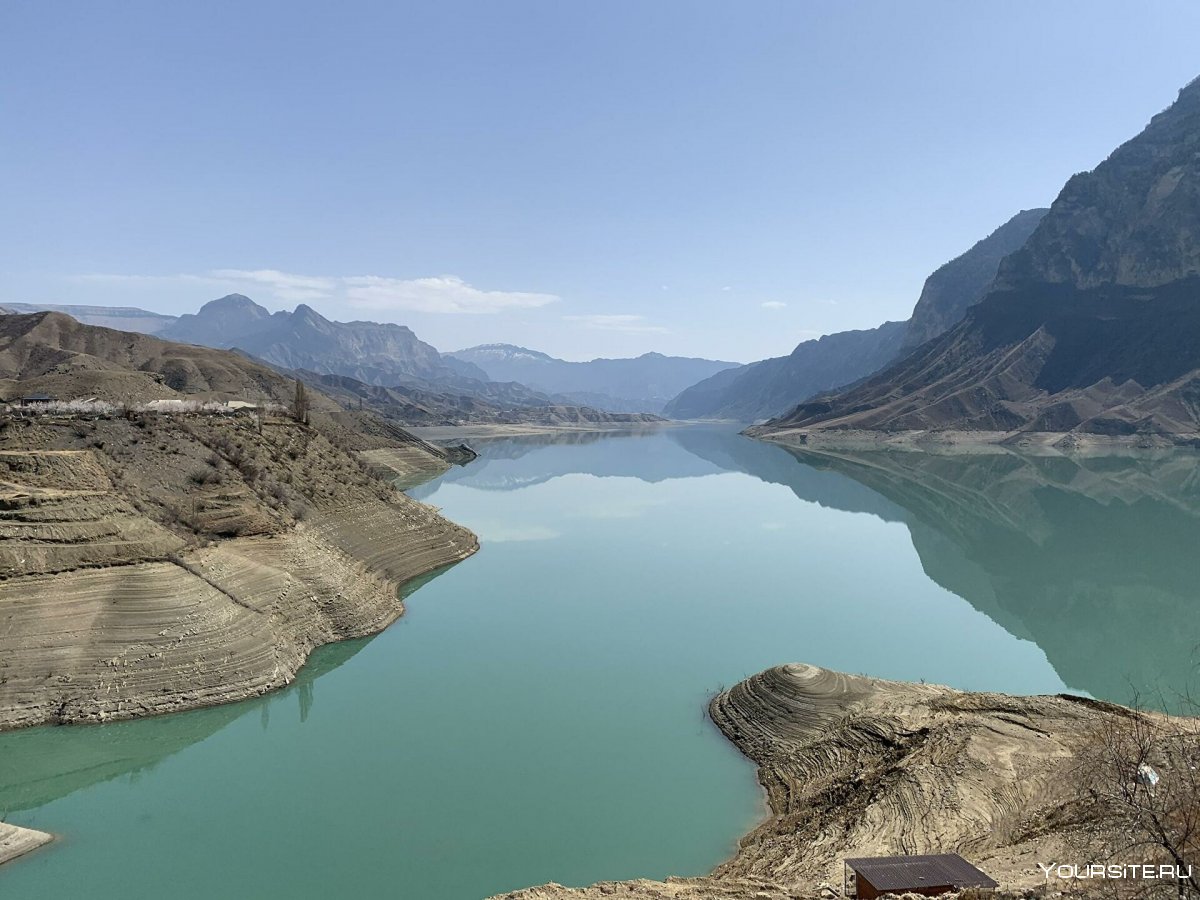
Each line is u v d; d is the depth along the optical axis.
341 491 57.38
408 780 27.50
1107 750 20.72
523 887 21.53
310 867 22.36
